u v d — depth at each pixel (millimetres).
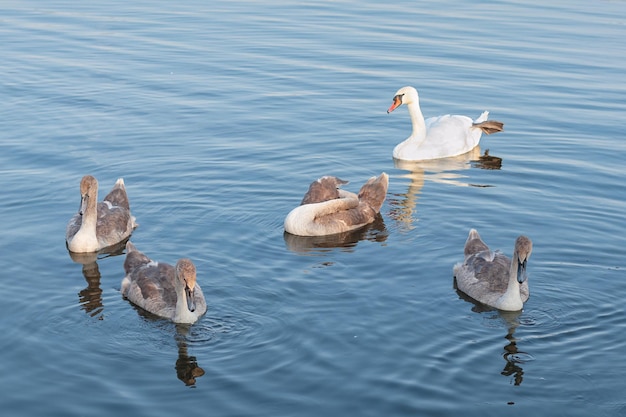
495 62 38281
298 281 20688
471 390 16469
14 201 25047
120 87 34969
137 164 27719
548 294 20156
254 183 26516
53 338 18266
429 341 18109
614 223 23750
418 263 21734
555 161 28500
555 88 35281
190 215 24391
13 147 28812
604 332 18562
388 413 15727
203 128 30859
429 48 40062
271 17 45281
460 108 33469
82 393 16328
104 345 18016
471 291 20031
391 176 27875
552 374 17016
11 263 21578
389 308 19438
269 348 17812
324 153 29156
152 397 16203
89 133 30219
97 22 44312
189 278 18359
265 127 31062
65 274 21219
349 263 21750
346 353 17594
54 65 37531
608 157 28641
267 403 16000
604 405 16125
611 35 42375
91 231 22422
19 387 16500
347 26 43562
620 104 33531
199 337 18266
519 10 47094
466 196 25984
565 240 22750
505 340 18203
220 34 42188
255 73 36719
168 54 39094
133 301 19859
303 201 24828
